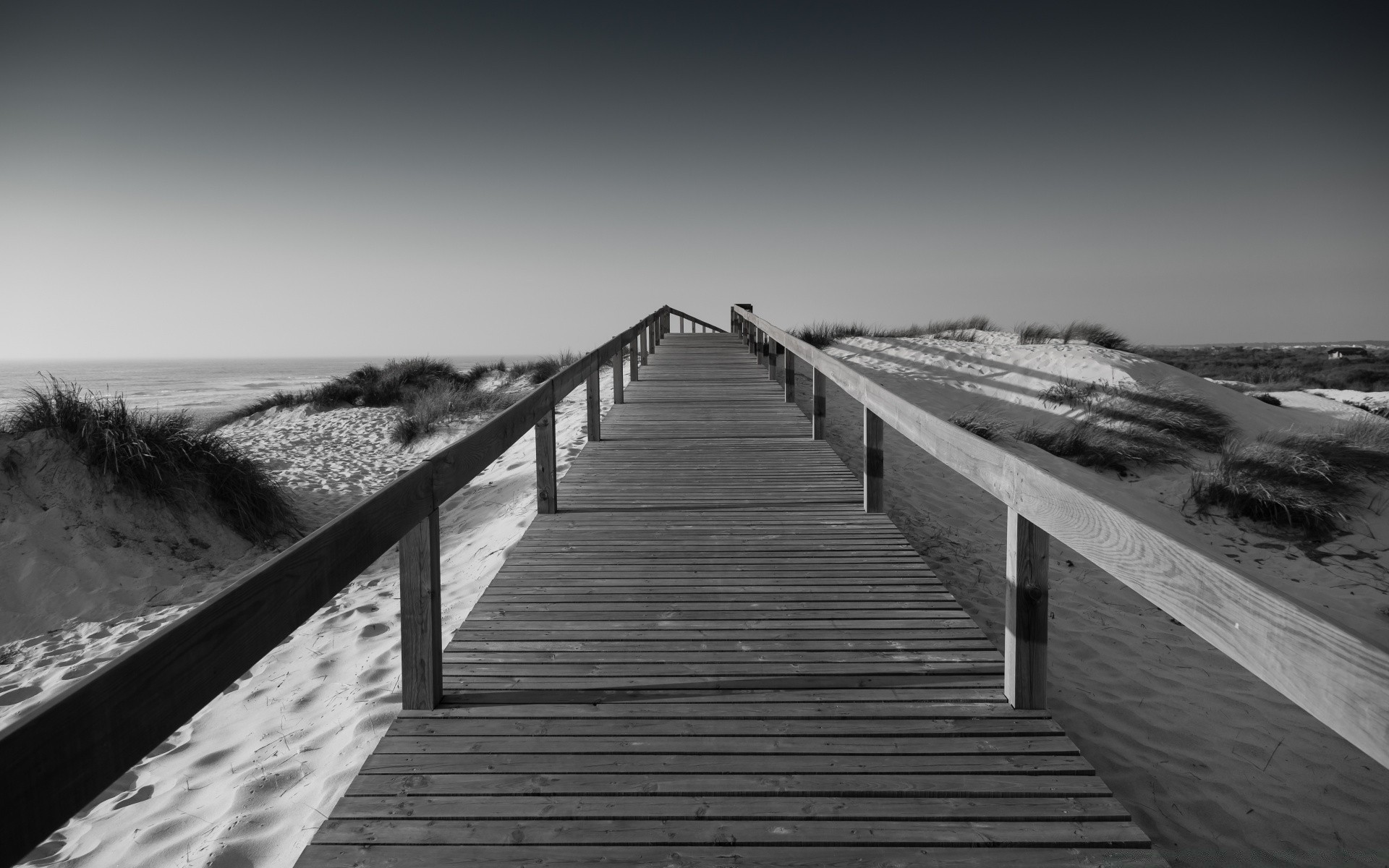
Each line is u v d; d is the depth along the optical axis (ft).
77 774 3.59
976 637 10.61
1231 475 24.41
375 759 7.80
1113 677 13.19
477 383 57.11
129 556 21.09
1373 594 18.42
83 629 17.70
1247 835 9.06
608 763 7.70
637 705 8.84
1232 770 10.47
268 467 34.60
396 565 19.33
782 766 7.62
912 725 8.34
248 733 10.50
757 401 33.58
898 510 22.12
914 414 11.66
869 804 7.04
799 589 12.51
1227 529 22.68
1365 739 3.53
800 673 9.59
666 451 23.95
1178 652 14.35
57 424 23.49
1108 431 30.60
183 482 24.16
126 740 3.94
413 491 8.13
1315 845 8.95
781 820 6.84
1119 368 41.04
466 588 15.53
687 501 18.12
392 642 13.29
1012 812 6.89
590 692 9.18
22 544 19.81
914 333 58.03
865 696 9.00
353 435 42.39
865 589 12.50
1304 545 21.66
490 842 6.58
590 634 10.82
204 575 21.58
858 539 15.17
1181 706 12.25
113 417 24.35
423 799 7.17
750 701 8.91
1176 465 28.09
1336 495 23.84
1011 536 8.57
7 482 21.26
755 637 10.69
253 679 12.42
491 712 8.70
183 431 25.75
